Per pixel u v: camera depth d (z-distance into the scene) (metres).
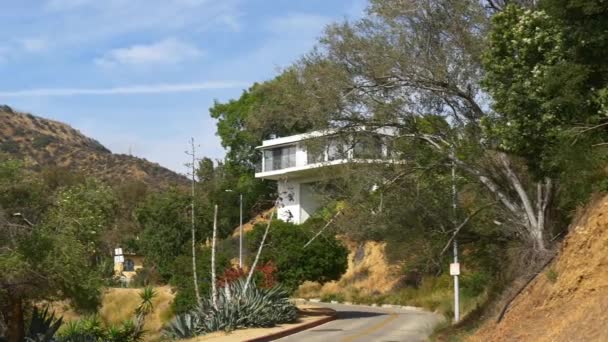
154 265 59.16
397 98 20.47
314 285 59.72
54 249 23.80
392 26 20.23
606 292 12.43
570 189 14.97
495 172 20.80
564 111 13.96
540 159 15.31
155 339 29.75
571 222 17.55
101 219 28.39
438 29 19.94
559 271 15.15
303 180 57.25
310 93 20.75
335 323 32.75
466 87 19.91
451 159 20.66
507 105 14.61
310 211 56.81
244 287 30.69
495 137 17.16
